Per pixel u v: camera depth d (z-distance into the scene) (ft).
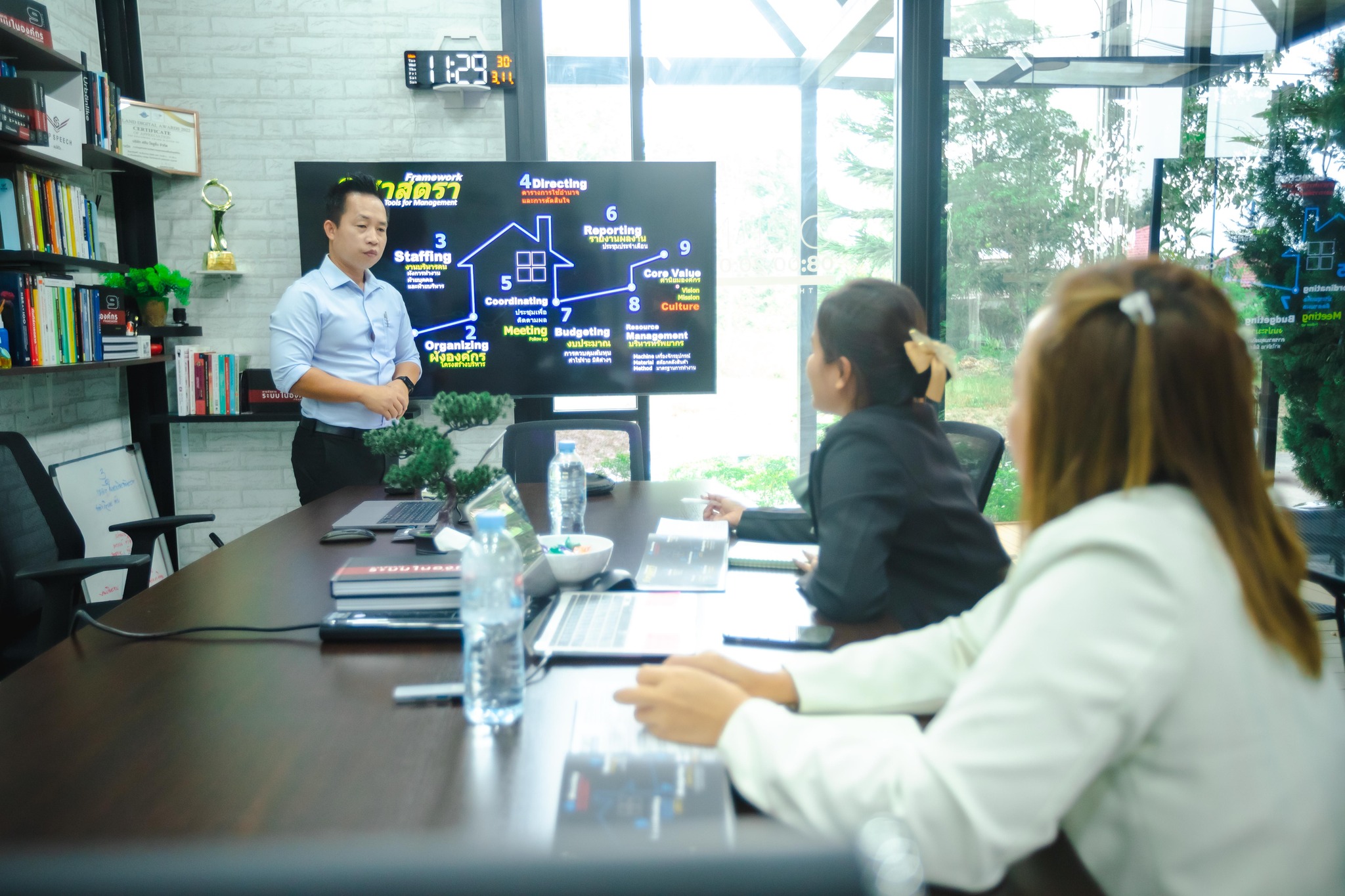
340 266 10.39
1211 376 2.22
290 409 11.76
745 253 13.17
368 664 3.75
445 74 11.78
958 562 4.34
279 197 12.11
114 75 11.76
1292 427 11.95
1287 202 11.78
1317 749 2.13
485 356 12.34
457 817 2.49
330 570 5.32
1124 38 12.05
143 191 11.92
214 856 0.76
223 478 12.46
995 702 2.10
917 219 12.69
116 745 2.99
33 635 6.41
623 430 9.27
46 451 10.34
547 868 0.76
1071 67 12.23
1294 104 11.64
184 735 3.07
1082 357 2.31
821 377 4.66
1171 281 2.32
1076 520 2.23
